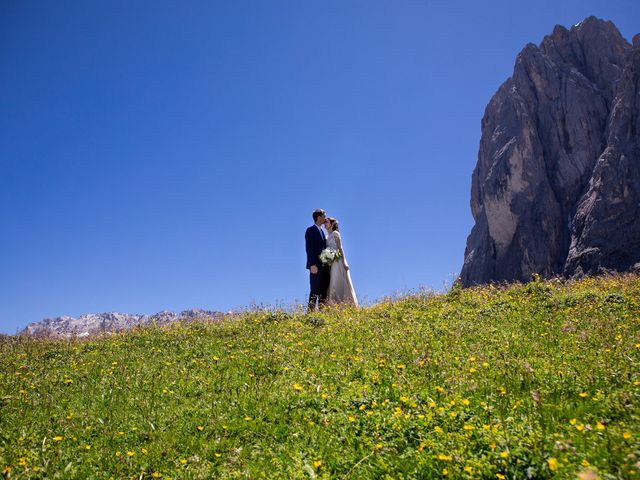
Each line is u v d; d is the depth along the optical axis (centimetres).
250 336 1448
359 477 580
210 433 786
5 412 962
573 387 743
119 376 1171
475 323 1325
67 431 837
